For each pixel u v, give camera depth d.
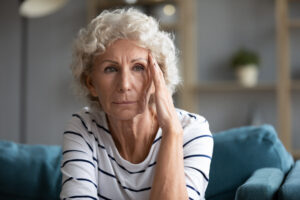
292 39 3.95
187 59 3.85
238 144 1.58
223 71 4.10
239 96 4.09
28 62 4.50
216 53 4.12
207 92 4.14
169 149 1.15
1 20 4.52
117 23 1.18
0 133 4.51
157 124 1.27
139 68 1.20
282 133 3.67
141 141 1.26
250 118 3.97
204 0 4.14
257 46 4.04
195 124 1.29
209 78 4.14
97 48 1.18
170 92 1.32
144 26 1.19
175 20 3.93
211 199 1.55
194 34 4.11
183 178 1.14
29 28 4.51
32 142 4.48
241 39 4.07
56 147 1.85
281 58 3.67
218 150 1.59
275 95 4.03
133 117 1.19
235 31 4.08
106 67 1.18
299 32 3.94
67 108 4.45
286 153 1.61
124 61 1.17
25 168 1.74
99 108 1.31
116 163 1.27
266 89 3.93
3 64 4.52
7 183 1.74
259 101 4.05
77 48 1.25
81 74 1.27
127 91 1.17
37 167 1.74
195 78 4.14
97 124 1.31
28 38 4.51
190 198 1.15
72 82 1.32
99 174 1.27
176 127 1.18
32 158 1.77
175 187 1.12
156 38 1.22
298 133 3.96
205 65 4.14
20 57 4.51
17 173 1.74
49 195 1.71
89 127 1.29
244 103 4.08
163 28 3.94
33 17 4.50
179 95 3.90
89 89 1.28
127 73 1.17
